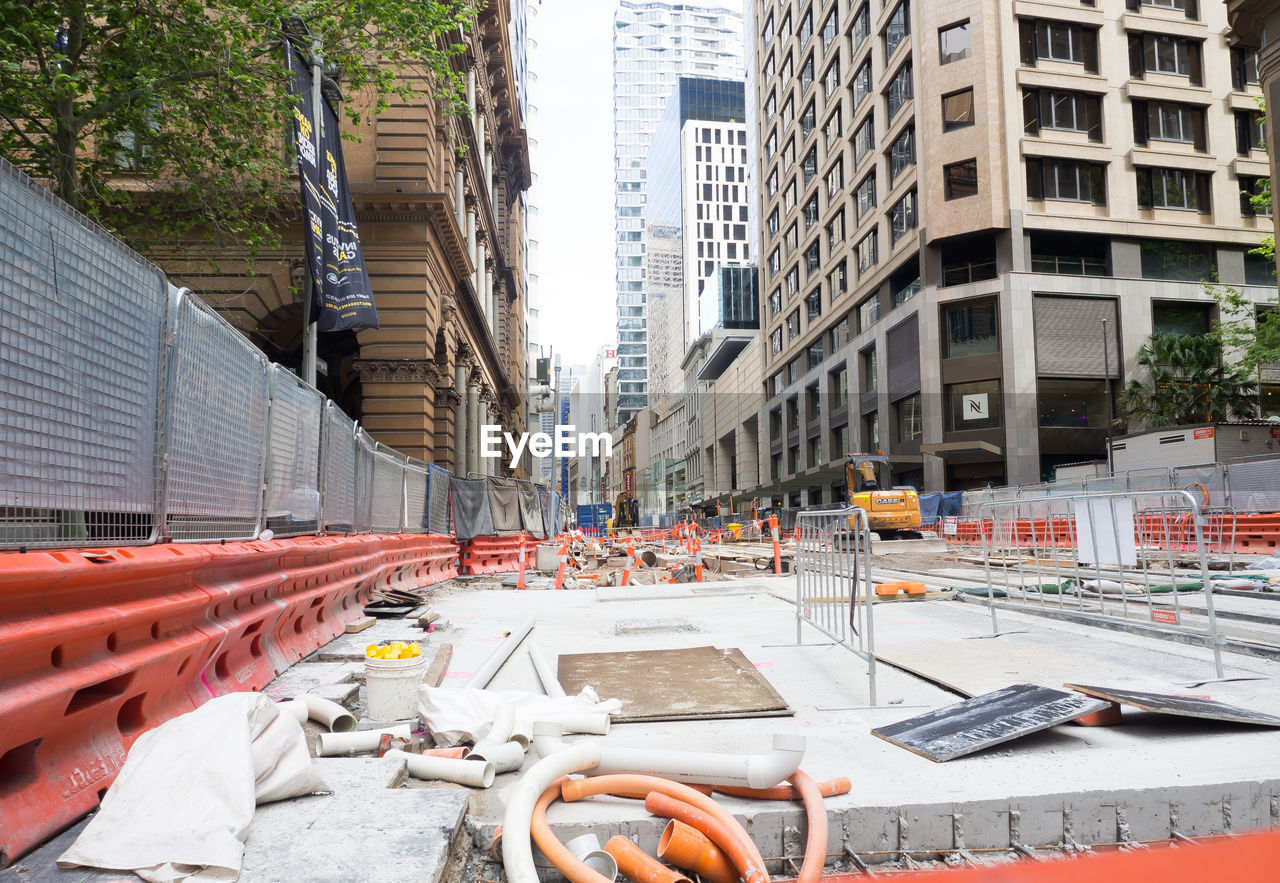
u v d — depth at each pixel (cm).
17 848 247
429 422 2353
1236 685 502
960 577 1390
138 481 404
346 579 849
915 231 4369
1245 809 312
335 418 922
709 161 14675
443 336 2691
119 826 250
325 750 376
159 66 1225
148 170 1377
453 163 2877
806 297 6419
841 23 5503
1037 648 654
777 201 7238
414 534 1468
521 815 275
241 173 1345
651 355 16938
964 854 292
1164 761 343
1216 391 3781
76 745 305
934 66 4225
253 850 254
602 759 320
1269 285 4266
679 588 1362
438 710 408
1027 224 4025
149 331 416
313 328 1166
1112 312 4091
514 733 390
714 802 286
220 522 527
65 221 337
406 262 2336
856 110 5278
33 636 269
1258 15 1616
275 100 1277
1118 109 4184
